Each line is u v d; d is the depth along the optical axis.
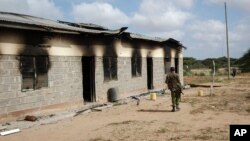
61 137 10.10
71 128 11.38
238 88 25.11
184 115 13.31
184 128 10.82
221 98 18.70
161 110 14.80
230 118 12.44
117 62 19.39
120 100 18.58
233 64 78.31
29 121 12.28
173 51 27.95
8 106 12.08
